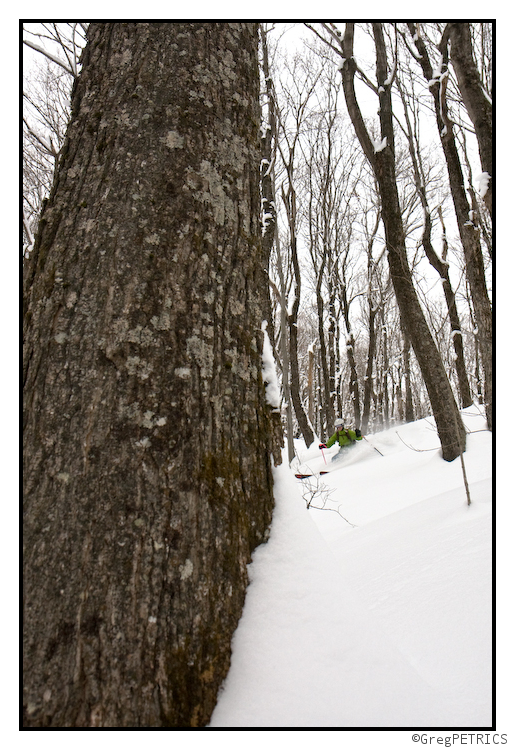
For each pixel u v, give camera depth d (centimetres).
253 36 221
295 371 1541
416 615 244
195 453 151
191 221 172
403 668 157
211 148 185
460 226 820
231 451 164
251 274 188
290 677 145
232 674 144
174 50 189
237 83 202
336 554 430
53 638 128
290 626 154
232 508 158
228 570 151
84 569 133
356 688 146
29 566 134
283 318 1023
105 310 155
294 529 174
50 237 167
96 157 175
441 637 217
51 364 151
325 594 162
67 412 146
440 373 727
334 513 687
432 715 147
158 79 184
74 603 130
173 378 154
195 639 136
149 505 141
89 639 128
